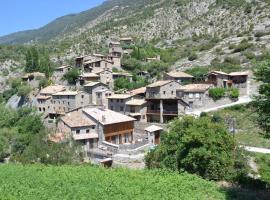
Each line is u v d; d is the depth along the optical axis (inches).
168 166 1756.9
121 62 5639.8
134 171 1770.4
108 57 5743.1
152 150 1973.4
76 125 3088.1
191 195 1412.4
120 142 3265.3
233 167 1715.1
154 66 5344.5
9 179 1670.8
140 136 3307.1
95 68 5418.3
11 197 1382.9
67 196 1389.0
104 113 3361.2
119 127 3248.0
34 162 2532.0
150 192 1434.5
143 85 4694.9
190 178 1585.9
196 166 1667.1
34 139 2974.9
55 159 2522.1
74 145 2753.4
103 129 3112.7
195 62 5315.0
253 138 2652.6
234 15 7534.5
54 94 4416.8
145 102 3705.7
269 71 1354.6
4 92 5698.8
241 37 6053.2
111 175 1699.1
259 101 1370.6
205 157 1624.0
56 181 1605.6
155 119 3654.0
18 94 5236.2
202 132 1670.8
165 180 1569.9
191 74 4542.3
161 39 7849.4
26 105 4921.3
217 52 5442.9
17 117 4377.5
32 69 6127.0
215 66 4808.1
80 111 3385.8
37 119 4040.4
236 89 3609.7
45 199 1371.8
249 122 2866.6
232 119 2878.9
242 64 4729.3
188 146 1697.8
